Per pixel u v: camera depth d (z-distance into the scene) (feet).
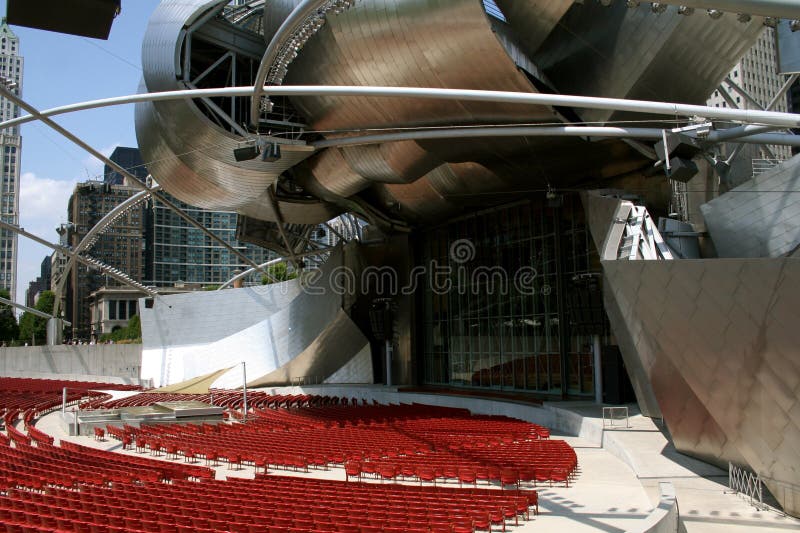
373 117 79.82
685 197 74.59
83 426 89.45
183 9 81.76
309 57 75.61
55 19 20.47
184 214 126.72
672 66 64.03
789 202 56.03
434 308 136.77
